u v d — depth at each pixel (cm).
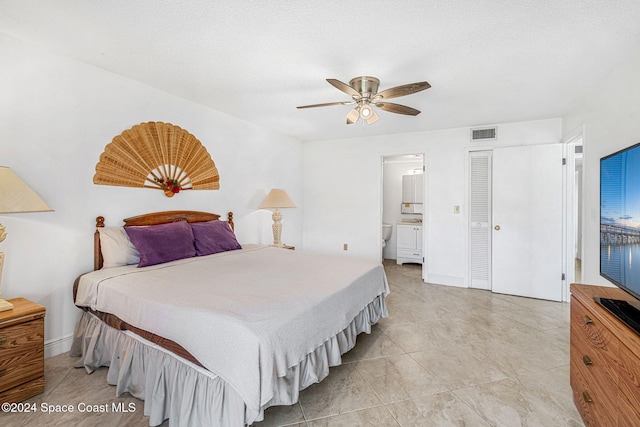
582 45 202
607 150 242
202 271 239
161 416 162
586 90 278
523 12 168
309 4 165
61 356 229
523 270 386
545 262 374
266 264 270
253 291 190
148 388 170
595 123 268
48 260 227
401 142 469
